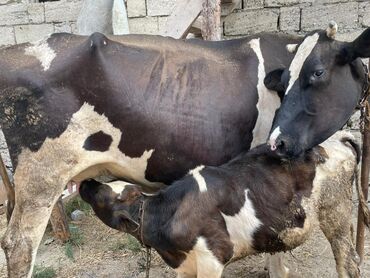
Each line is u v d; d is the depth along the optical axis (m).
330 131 1.38
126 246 2.30
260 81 1.55
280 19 2.62
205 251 1.38
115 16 2.42
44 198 1.48
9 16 3.15
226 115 1.52
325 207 1.46
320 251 2.14
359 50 1.31
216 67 1.56
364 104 1.58
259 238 1.43
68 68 1.43
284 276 1.81
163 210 1.42
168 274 2.02
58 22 3.09
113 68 1.45
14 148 1.50
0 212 2.79
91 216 2.65
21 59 1.47
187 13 2.19
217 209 1.38
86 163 1.49
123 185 1.52
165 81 1.51
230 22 2.69
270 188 1.40
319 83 1.32
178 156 1.53
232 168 1.44
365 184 1.81
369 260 2.03
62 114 1.44
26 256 1.49
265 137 1.58
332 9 2.52
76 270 2.12
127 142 1.50
